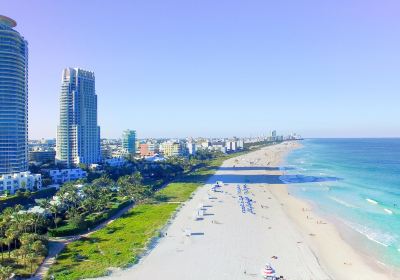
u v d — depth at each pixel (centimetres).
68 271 9431
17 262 9962
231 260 10406
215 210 16775
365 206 17962
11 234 10919
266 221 14862
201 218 15200
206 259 10469
